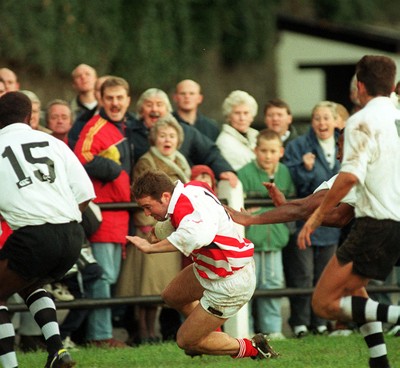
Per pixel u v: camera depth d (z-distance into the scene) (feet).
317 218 74.59
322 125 113.70
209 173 110.63
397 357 92.32
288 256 113.50
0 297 82.53
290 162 114.11
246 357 89.10
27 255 81.00
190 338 82.28
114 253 106.83
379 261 76.23
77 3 221.46
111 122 107.45
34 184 81.46
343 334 110.83
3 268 81.56
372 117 74.59
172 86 247.70
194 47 254.06
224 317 81.87
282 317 128.26
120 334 121.39
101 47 228.02
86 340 106.52
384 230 75.61
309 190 113.09
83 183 83.71
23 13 211.82
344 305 76.23
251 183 112.06
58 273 83.97
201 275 80.74
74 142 113.09
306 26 249.34
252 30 262.06
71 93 223.71
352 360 91.30
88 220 103.04
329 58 246.47
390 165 74.95
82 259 103.81
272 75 264.93
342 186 73.56
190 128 113.80
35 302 84.17
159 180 78.38
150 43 238.27
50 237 81.35
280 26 260.62
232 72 263.90
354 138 74.08
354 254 76.38
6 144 82.38
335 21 306.55
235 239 79.82
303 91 249.34
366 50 243.60
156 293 107.14
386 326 113.29
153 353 98.17
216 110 260.42
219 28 259.39
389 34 245.04
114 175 105.29
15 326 107.24
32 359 95.30
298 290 110.32
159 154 108.47
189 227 76.64
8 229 102.89
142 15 236.43
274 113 121.08
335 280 76.74
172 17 245.65
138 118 117.50
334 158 114.32
